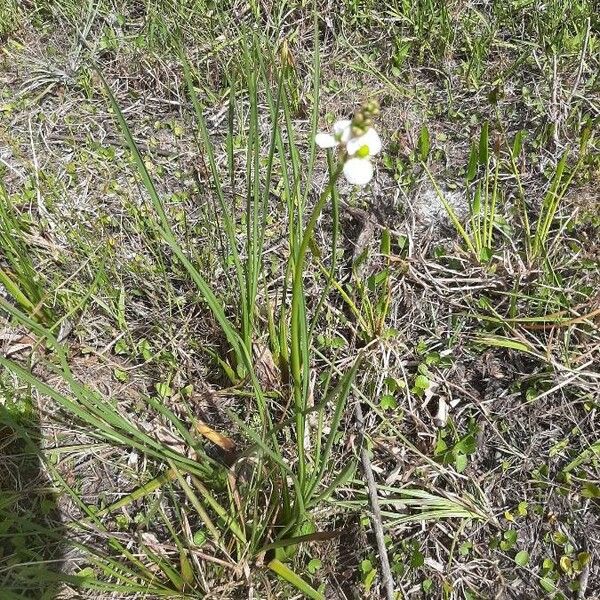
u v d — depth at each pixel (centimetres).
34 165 64
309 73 77
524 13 83
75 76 79
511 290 58
